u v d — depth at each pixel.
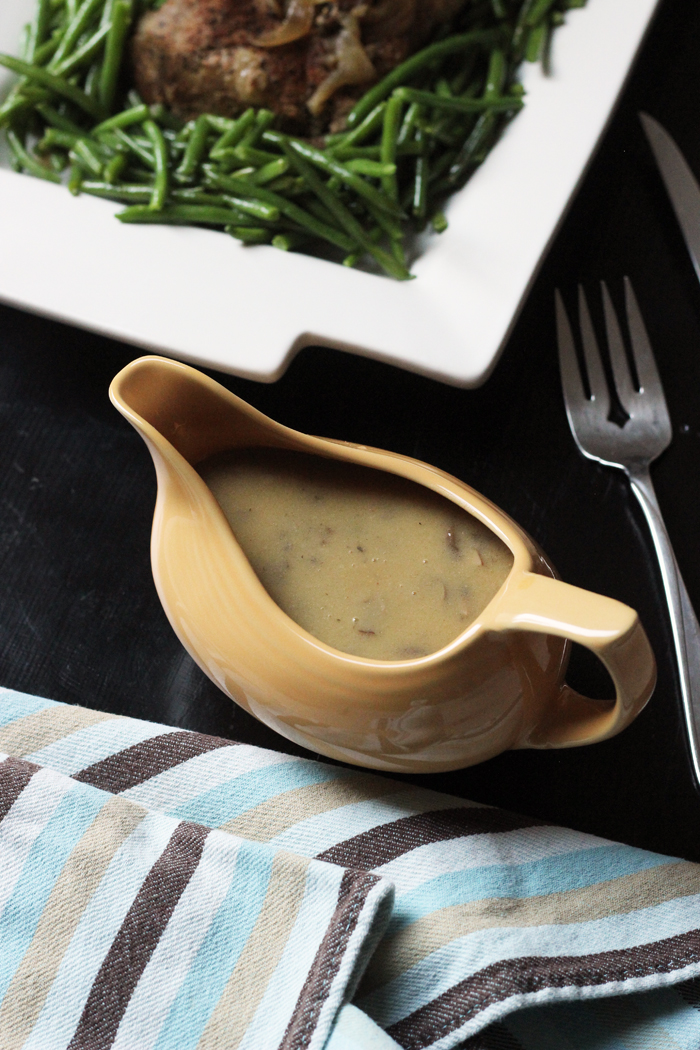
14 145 1.02
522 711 0.80
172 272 0.95
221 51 0.99
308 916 0.81
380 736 0.80
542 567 0.80
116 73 1.02
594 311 0.98
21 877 0.82
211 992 0.81
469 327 0.93
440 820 0.84
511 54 1.02
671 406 0.95
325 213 0.99
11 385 0.97
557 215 0.95
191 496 0.79
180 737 0.86
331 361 0.97
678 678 0.88
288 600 0.81
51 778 0.83
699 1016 0.81
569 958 0.81
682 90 1.04
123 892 0.82
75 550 0.93
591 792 0.87
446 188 1.01
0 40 1.03
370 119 0.99
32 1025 0.81
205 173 0.99
